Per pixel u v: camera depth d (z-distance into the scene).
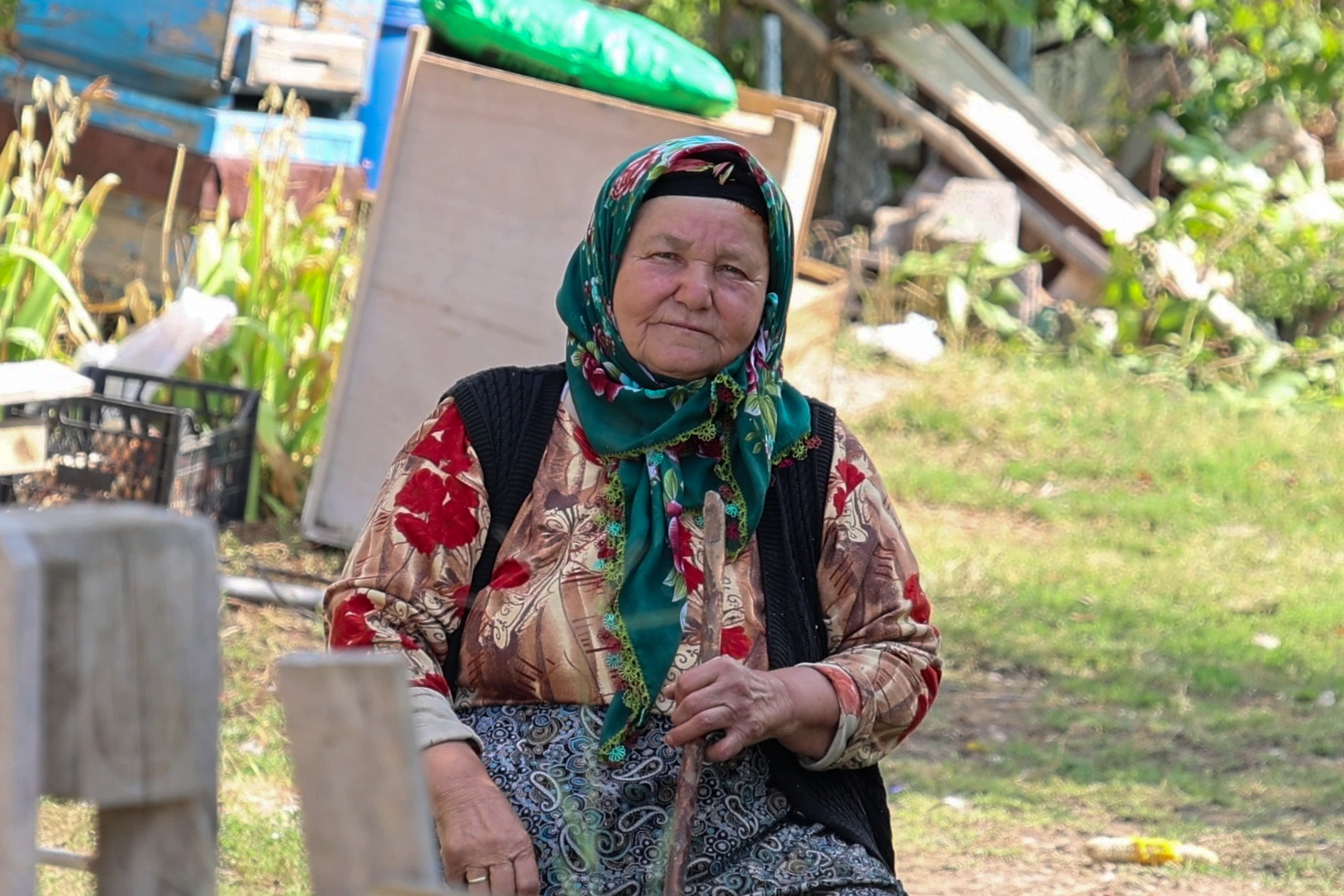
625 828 3.42
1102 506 11.24
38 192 8.47
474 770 3.36
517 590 3.55
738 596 3.59
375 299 7.93
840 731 3.49
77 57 9.41
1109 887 5.87
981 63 17.09
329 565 7.88
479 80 7.69
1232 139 18.08
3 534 1.46
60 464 7.40
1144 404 13.61
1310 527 11.16
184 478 7.71
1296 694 8.06
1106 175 16.83
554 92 7.60
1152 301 15.58
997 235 15.84
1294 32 17.98
